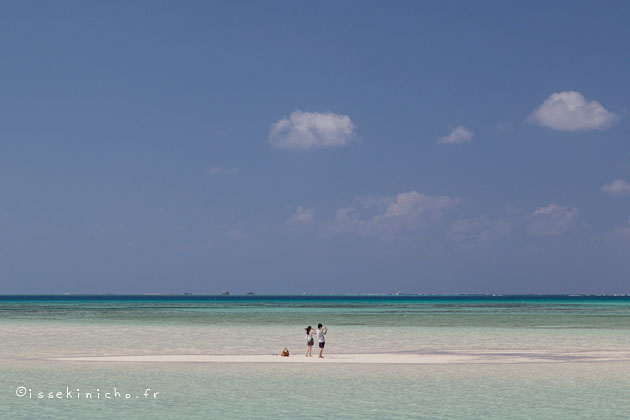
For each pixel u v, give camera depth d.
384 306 178.75
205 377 29.48
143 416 21.05
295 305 189.88
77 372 31.00
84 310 130.88
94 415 21.19
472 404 23.17
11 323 74.25
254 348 43.94
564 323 77.62
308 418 20.81
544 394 25.19
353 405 22.94
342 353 40.97
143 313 112.44
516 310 136.50
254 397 24.41
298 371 31.66
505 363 35.38
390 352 41.59
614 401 23.77
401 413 21.61
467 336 55.00
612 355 39.78
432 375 30.38
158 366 33.47
